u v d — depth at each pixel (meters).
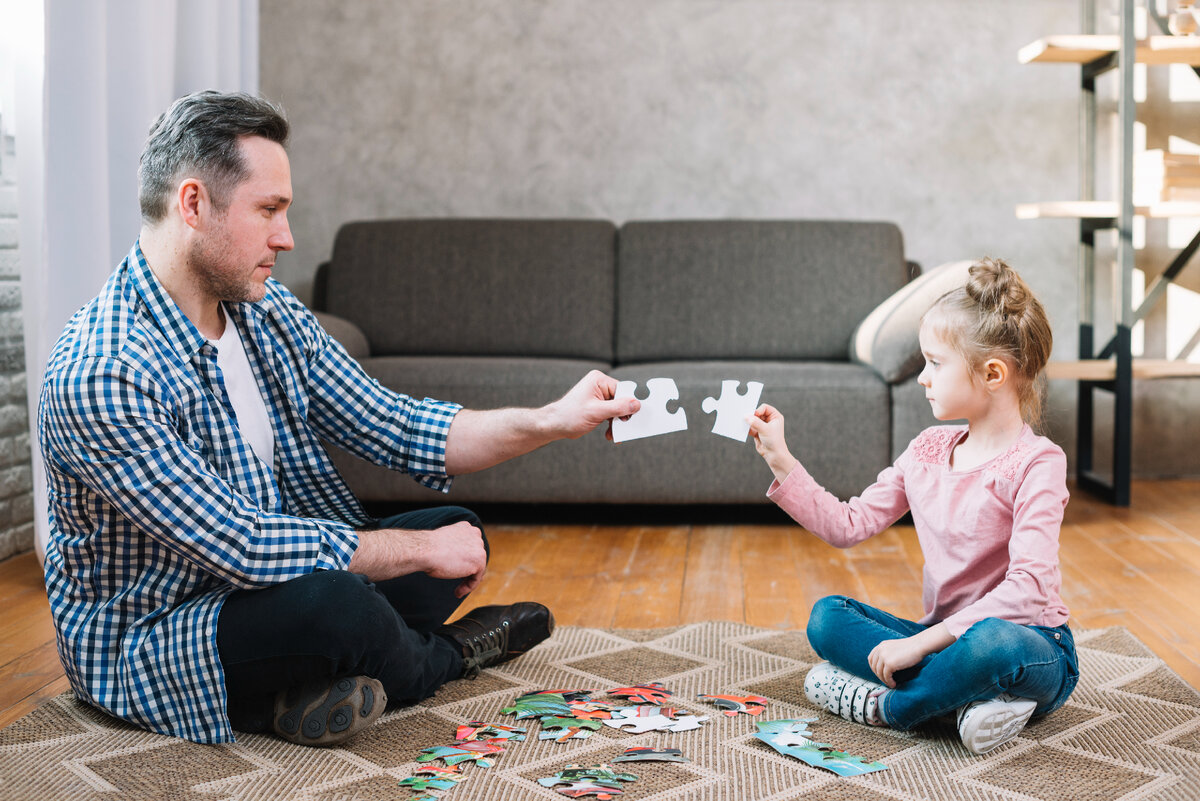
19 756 1.38
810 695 1.56
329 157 3.69
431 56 3.64
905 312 2.80
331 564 1.39
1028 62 3.32
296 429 1.60
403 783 1.29
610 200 3.64
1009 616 1.38
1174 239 3.45
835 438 2.81
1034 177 3.52
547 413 1.61
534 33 3.61
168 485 1.31
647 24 3.58
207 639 1.38
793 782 1.30
